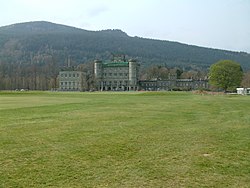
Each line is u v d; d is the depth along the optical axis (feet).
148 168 36.09
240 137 56.18
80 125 70.38
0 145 47.44
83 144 48.57
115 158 40.34
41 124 71.87
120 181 31.60
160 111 108.88
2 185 30.22
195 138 54.85
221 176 33.47
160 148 46.47
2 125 69.77
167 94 329.52
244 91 408.46
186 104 151.33
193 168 36.24
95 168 35.81
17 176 32.81
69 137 54.60
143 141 51.55
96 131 61.62
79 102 172.14
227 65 438.40
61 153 42.63
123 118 85.30
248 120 82.53
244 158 40.93
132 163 38.06
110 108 123.24
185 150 45.37
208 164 37.96
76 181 31.45
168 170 35.42
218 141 52.26
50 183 30.83
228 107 130.31
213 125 72.08
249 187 30.35
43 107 127.75
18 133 58.54
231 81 437.58
